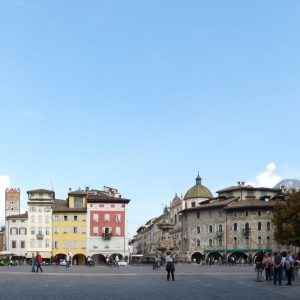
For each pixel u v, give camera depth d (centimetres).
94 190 16225
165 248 11212
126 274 6203
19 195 19338
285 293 3195
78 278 5138
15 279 4884
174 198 18200
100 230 14175
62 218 14262
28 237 14188
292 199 11375
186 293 3203
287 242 11206
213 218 14538
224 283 4269
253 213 13675
